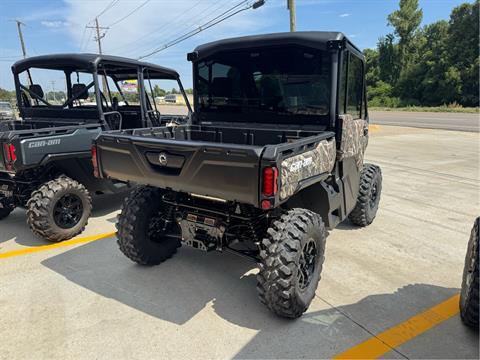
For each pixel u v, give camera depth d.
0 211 5.06
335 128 3.40
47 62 5.27
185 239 3.29
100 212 5.51
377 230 4.75
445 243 4.37
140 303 3.13
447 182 7.40
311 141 2.84
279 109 3.65
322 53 3.31
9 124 6.00
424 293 3.29
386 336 2.72
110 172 3.28
